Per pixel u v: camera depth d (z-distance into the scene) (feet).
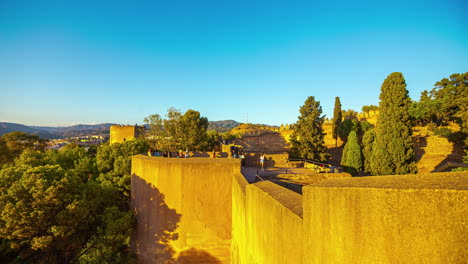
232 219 29.22
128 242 42.24
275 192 16.40
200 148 91.66
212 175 29.91
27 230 33.37
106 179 53.42
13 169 41.32
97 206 41.37
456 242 5.83
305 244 11.04
